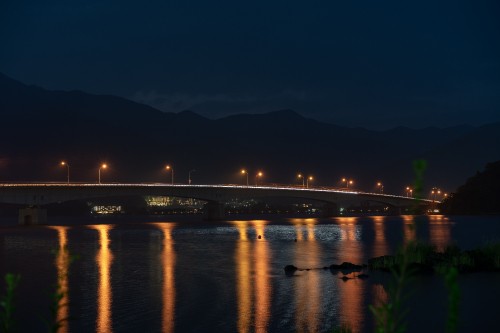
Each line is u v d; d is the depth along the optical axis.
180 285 54.00
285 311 41.62
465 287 47.88
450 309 8.88
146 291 50.62
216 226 193.62
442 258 57.81
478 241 111.25
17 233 147.25
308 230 161.00
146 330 36.44
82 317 40.00
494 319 37.84
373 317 39.28
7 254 87.19
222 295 48.22
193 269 66.31
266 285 53.06
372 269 60.31
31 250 94.75
